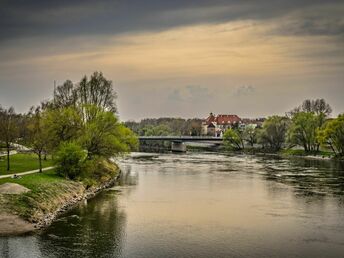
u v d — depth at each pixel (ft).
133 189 277.64
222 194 259.60
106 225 185.16
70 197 231.50
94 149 297.53
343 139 515.50
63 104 367.04
